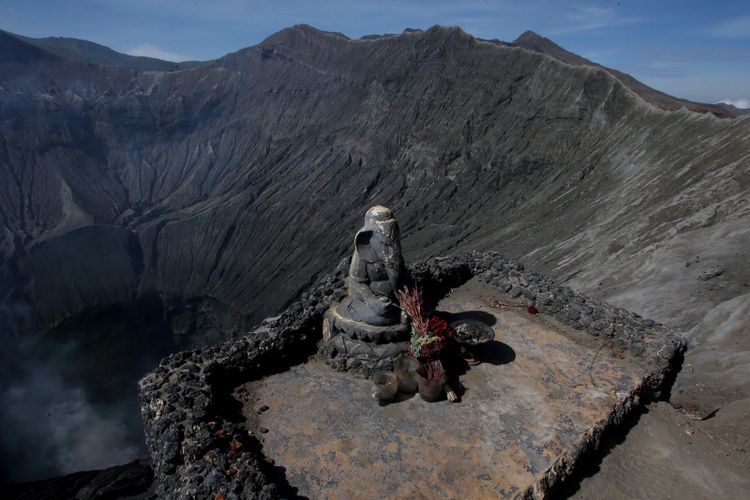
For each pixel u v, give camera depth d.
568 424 8.62
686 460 8.66
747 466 8.56
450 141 67.44
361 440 8.46
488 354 10.57
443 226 59.25
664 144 43.72
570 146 55.88
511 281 13.01
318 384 10.03
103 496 19.44
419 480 7.62
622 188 42.88
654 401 10.02
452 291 13.41
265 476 7.40
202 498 7.02
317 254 68.12
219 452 7.77
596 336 11.07
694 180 35.12
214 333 65.44
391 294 10.66
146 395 9.22
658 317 20.89
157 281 77.81
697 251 24.88
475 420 8.80
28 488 24.00
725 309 17.44
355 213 70.94
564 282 31.80
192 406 8.79
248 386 10.10
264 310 64.62
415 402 9.33
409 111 76.12
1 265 75.62
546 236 43.56
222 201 87.56
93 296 74.25
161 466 7.94
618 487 8.06
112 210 92.12
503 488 7.43
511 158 59.78
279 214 77.56
